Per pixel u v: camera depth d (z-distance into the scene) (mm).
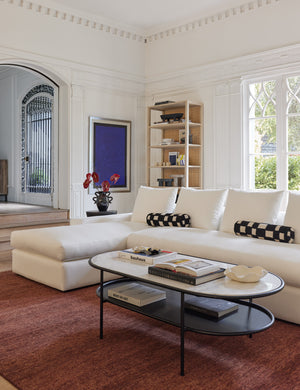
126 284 2775
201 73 5984
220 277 2307
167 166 6070
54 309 2971
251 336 2467
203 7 5668
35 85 7879
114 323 2709
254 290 2053
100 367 2078
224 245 3182
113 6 5676
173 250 3416
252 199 3672
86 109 6191
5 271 4129
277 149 5188
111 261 2678
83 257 3521
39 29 5512
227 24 5625
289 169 5098
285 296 2711
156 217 4250
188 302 2414
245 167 5523
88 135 6234
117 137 6629
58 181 6285
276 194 3576
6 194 8594
